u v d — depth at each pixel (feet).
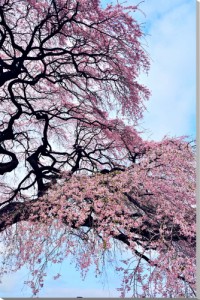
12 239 15.88
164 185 14.56
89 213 13.66
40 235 13.99
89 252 13.52
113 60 21.39
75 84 22.63
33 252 13.93
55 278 13.55
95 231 13.57
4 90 22.99
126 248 13.43
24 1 20.76
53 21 21.11
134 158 20.93
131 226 13.37
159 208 14.02
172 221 14.08
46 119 21.34
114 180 14.58
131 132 21.35
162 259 12.53
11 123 20.75
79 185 14.79
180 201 14.28
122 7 20.21
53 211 14.05
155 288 12.47
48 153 20.85
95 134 22.88
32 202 16.60
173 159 15.29
